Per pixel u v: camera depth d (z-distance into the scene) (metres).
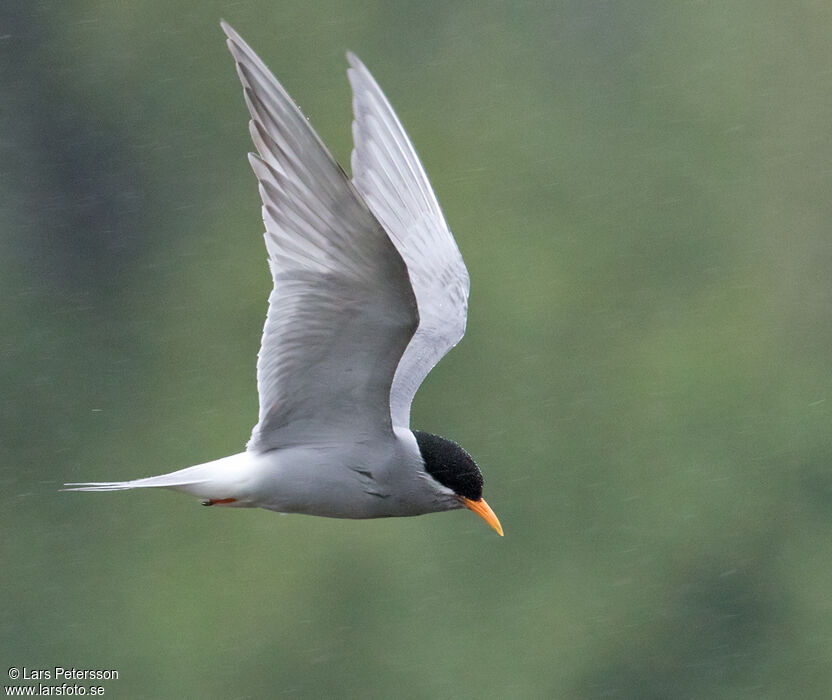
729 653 17.52
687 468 18.41
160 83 24.06
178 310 21.95
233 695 17.02
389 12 23.12
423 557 17.48
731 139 22.45
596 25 23.48
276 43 22.89
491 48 23.50
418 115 22.64
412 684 16.77
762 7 23.56
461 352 19.25
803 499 18.39
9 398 22.48
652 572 17.69
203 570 17.97
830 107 22.75
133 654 17.84
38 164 24.44
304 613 17.17
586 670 17.14
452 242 8.58
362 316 6.55
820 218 21.78
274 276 6.54
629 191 21.77
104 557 19.86
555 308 19.75
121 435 21.77
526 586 17.47
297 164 6.14
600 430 18.56
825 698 17.53
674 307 20.31
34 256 24.03
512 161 22.00
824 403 19.09
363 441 7.13
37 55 24.31
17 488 21.19
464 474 7.28
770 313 20.58
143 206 24.17
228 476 7.09
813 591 18.03
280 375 6.86
